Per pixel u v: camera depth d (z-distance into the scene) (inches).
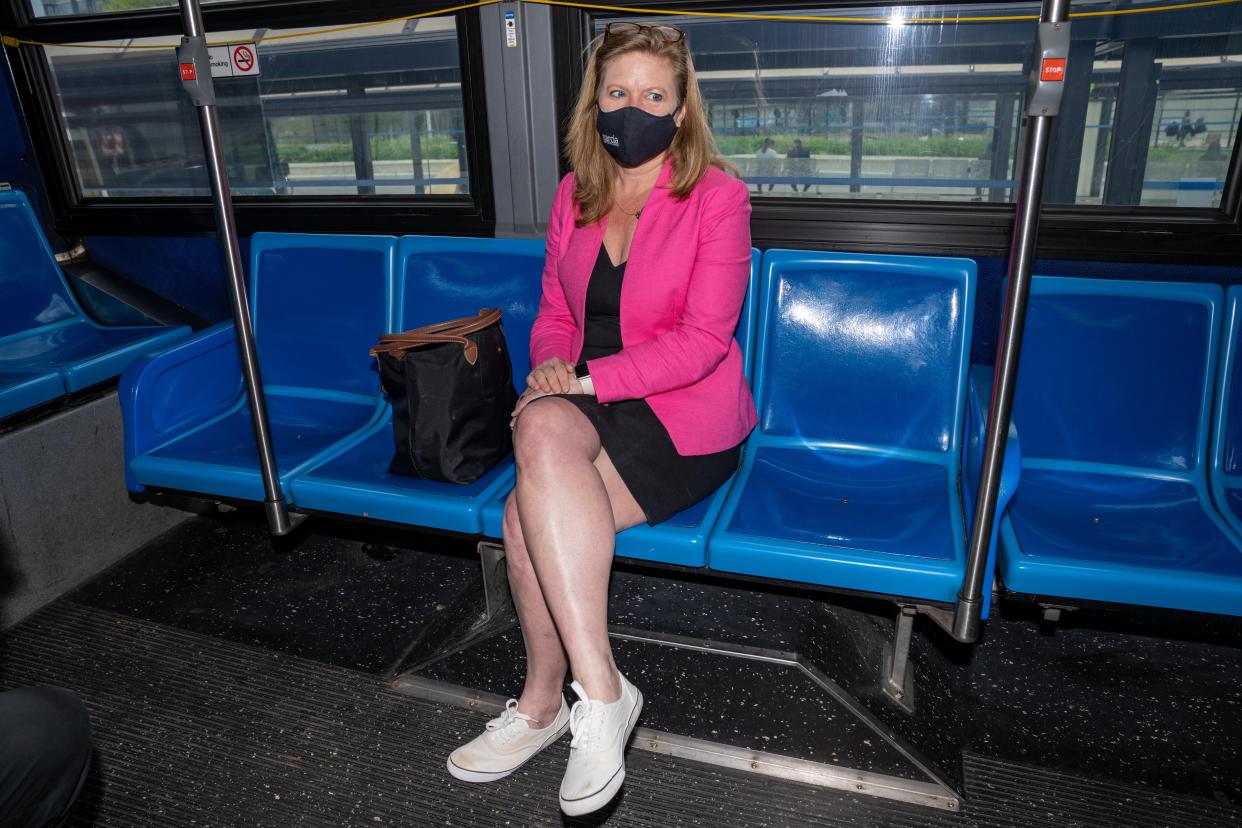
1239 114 87.7
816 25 97.7
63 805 38.5
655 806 66.1
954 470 78.2
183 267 121.9
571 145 73.5
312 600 94.7
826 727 72.7
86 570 99.3
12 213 110.7
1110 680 80.0
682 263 69.9
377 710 77.0
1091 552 64.7
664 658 81.7
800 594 90.7
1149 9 88.3
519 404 67.9
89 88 121.8
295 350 102.0
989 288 93.1
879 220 93.4
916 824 64.2
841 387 82.2
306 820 65.6
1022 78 95.3
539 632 66.4
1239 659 82.6
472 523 74.6
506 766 67.7
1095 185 97.5
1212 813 64.6
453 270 93.0
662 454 69.2
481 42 97.6
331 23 103.4
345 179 123.7
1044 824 63.9
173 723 76.2
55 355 103.2
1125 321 79.8
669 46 66.9
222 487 83.5
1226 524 71.7
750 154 105.9
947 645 84.7
